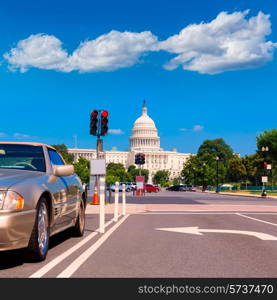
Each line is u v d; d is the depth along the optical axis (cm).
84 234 1055
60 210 779
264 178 5181
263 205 2697
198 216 1700
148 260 691
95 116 2228
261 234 1055
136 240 941
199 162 10725
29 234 615
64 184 833
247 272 596
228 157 15650
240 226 1269
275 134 9775
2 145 814
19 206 596
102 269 616
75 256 725
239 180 14062
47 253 754
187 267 632
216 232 1098
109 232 1101
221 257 720
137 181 5216
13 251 754
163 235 1035
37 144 827
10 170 710
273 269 619
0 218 571
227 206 2534
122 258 709
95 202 2444
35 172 740
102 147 2231
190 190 9862
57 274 578
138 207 2303
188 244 878
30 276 564
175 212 1962
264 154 9844
